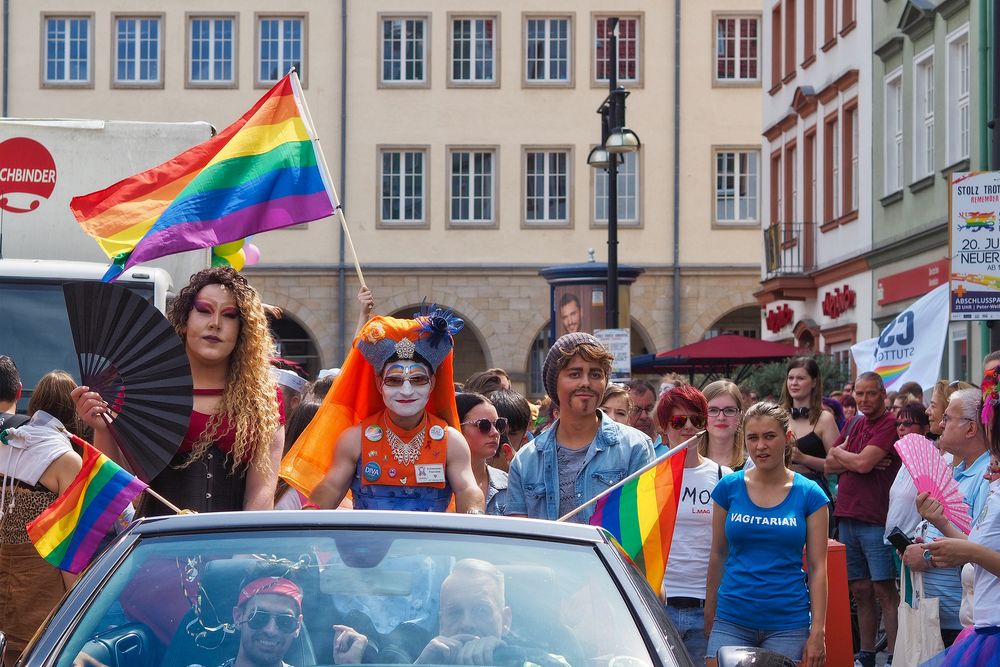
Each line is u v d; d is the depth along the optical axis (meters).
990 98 37.09
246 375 11.24
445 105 77.88
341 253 77.25
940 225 41.12
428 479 10.84
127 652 7.20
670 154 78.00
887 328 25.94
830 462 20.08
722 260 78.00
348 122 77.69
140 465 10.92
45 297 22.88
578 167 78.06
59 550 10.55
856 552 20.06
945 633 15.81
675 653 7.18
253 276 77.00
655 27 78.00
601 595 7.52
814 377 20.78
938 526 12.07
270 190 14.61
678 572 14.38
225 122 77.62
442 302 77.81
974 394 14.10
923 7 42.12
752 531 13.48
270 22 77.94
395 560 7.63
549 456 12.29
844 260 50.12
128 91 77.38
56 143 24.50
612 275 38.59
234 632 7.30
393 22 77.94
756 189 78.12
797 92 55.91
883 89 46.88
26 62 77.19
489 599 7.40
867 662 19.98
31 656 7.02
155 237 14.34
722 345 44.62
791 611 13.41
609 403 16.64
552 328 39.94
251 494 11.23
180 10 77.62
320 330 77.19
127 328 10.87
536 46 78.19
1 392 15.14
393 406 10.68
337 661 7.20
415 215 77.94
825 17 53.34
